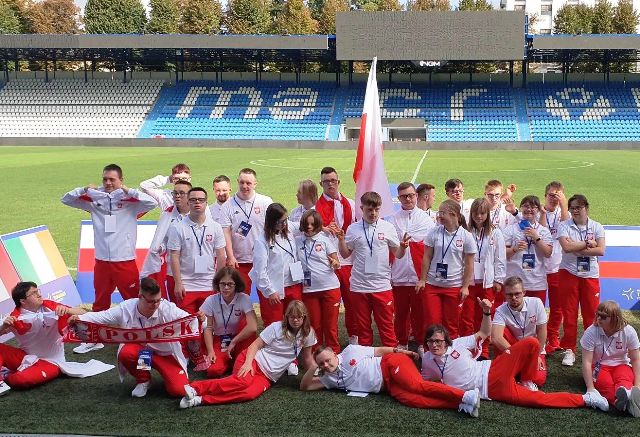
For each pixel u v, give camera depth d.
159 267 8.12
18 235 9.30
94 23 69.19
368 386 6.34
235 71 56.62
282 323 6.60
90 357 7.55
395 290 7.97
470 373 6.22
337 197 8.45
